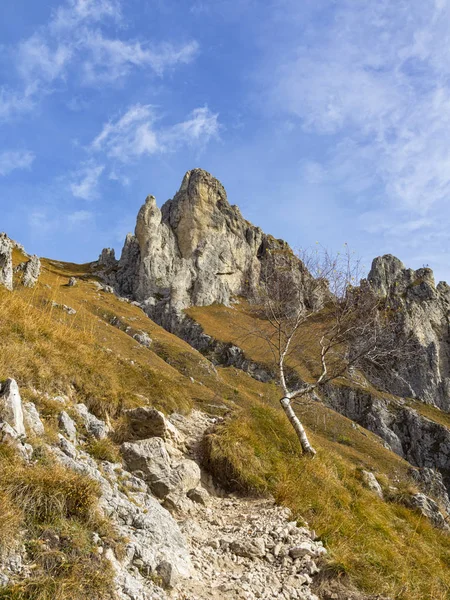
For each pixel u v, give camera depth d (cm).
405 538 1243
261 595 695
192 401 1573
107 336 4056
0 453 632
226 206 12012
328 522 980
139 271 10250
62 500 613
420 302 10706
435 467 6894
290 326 1769
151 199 10925
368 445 4938
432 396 8594
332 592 744
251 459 1160
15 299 1302
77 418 969
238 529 893
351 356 1708
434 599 856
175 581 646
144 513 764
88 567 549
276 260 1900
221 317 9312
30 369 984
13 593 484
